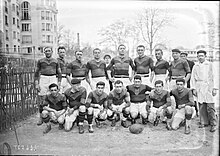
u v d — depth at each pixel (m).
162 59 3.03
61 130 2.78
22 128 2.72
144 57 3.00
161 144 2.50
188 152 2.36
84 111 2.72
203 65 3.04
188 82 3.10
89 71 3.05
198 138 2.66
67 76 2.95
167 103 2.89
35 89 3.01
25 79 3.03
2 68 2.89
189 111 2.76
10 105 2.84
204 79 3.03
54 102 2.78
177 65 3.00
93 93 2.82
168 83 3.06
